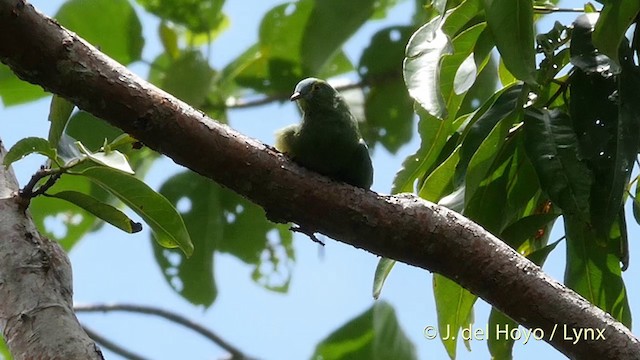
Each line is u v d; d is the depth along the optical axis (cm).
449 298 779
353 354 1145
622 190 666
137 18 1089
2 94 1112
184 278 1067
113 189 689
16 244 627
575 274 772
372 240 619
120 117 572
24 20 543
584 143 684
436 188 761
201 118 588
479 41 725
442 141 777
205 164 594
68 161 663
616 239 757
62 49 555
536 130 707
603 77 697
